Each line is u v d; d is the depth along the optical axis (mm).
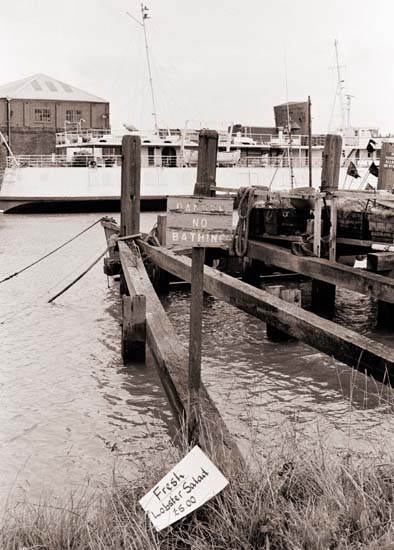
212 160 14102
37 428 7605
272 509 4316
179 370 7016
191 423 5785
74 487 6145
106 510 4805
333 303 13656
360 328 12398
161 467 5520
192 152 42594
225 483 4375
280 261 12578
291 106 46031
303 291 15703
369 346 7090
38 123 63062
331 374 9328
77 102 64062
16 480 6352
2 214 41656
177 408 6410
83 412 8070
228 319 12836
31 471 6539
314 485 4633
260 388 8805
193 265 5934
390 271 11531
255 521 4215
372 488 4562
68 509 5180
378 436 7055
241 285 10047
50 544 4410
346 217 12828
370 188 18031
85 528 4535
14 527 4879
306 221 13469
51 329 12273
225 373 9469
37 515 4969
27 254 23375
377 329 12312
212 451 5023
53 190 40781
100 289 16500
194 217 5809
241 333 11719
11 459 6816
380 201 11992
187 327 12453
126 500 4910
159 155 43281
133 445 7078
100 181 41094
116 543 4246
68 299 15188
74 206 43156
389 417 7652
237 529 4191
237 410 7965
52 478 6375
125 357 9859
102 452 6930
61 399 8531
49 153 59344
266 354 10367
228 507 4414
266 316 9039
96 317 13289
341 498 4352
